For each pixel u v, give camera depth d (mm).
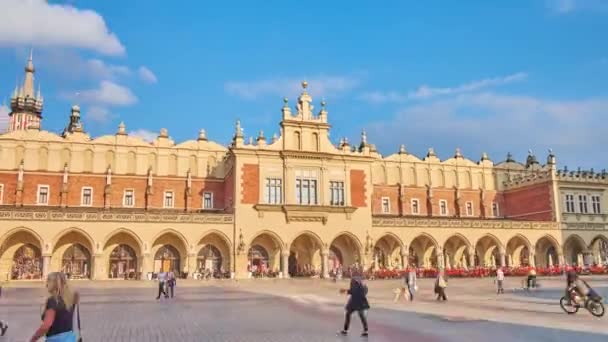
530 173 77750
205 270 55281
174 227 52531
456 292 36938
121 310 24156
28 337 16094
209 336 16016
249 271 56969
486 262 68812
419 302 29078
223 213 55688
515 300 30047
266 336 15992
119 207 59375
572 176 68938
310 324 18922
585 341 14805
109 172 59344
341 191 59062
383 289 40969
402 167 71375
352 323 19219
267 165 57094
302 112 59875
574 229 67125
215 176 63594
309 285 45156
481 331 16938
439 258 60406
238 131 56938
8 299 31391
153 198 60656
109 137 61156
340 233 57625
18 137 57812
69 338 8117
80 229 49531
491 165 76312
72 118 72312
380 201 69000
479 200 73875
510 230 63781
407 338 15523
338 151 60312
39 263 53469
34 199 56781
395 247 65000
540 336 15781
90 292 36969
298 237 60469
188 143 63812
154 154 62125
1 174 56250
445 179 73125
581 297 22031
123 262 55188
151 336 16062
